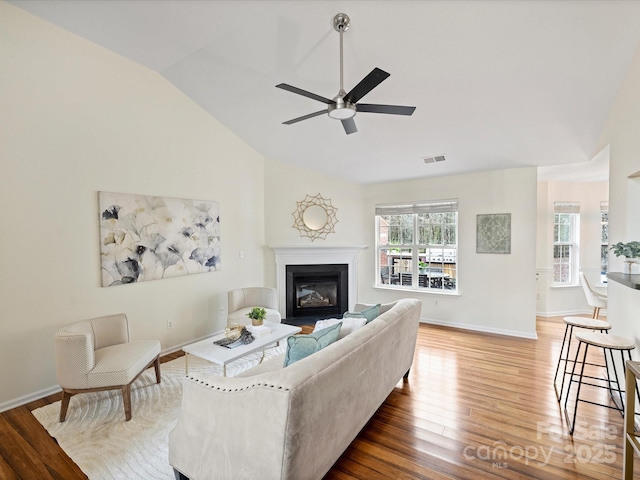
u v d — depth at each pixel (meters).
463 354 3.73
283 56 2.92
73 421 2.40
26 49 2.64
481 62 2.60
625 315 2.60
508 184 4.45
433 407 2.58
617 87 2.67
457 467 1.92
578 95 2.81
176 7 2.57
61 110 2.86
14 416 2.47
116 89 3.27
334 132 4.10
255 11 2.51
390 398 2.72
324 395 1.50
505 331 4.49
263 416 1.34
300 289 5.59
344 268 5.51
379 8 2.28
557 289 5.51
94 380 2.36
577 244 5.57
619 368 2.70
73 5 2.56
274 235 5.23
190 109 4.03
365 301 5.67
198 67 3.42
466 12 2.22
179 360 3.59
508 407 2.57
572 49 2.37
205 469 1.57
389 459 2.00
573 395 2.76
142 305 3.55
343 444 1.84
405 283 5.46
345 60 2.79
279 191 5.25
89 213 3.08
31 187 2.69
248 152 4.89
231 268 4.64
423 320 5.16
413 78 2.85
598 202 5.52
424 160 4.39
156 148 3.66
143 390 2.87
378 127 3.78
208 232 4.26
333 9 2.34
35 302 2.73
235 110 4.07
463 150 3.99
